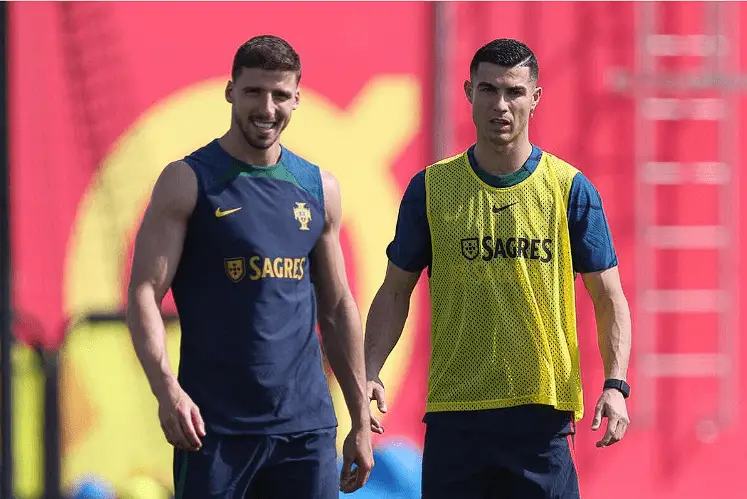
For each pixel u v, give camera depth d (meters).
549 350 15.94
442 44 27.28
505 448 16.06
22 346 24.27
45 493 19.05
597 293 16.12
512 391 15.92
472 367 16.03
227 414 13.87
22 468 24.16
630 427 28.38
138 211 26.16
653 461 28.47
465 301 16.00
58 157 25.80
